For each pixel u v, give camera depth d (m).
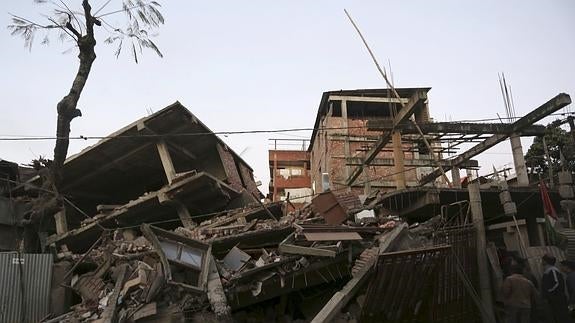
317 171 37.62
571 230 14.22
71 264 12.68
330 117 32.47
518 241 14.80
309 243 11.66
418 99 14.23
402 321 11.27
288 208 18.86
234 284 10.74
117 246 12.73
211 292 10.18
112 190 23.17
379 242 11.80
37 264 11.80
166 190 17.77
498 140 17.02
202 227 16.47
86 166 19.97
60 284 11.91
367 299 10.66
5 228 17.52
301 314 12.65
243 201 22.66
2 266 11.27
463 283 11.87
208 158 23.36
